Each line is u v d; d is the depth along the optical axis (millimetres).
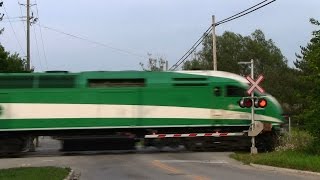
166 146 28266
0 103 27453
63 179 15578
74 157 25812
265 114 28672
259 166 20250
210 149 28484
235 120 28500
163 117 28203
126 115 28016
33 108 27562
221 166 20641
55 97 27719
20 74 27828
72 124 27656
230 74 29062
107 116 27891
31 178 15539
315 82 22281
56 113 27656
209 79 28688
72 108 27750
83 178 16875
